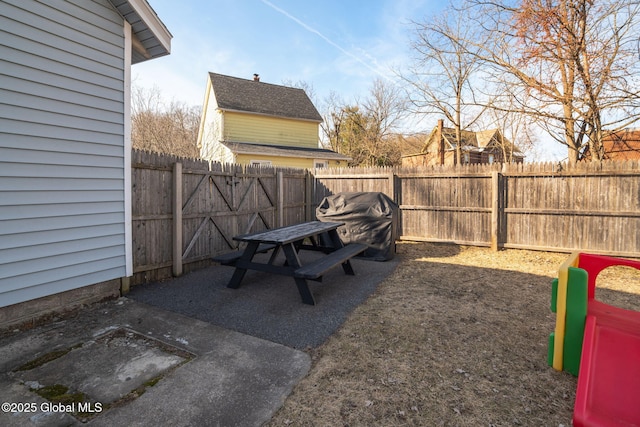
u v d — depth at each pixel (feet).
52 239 10.97
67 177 11.31
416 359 8.70
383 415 6.61
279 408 6.78
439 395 7.23
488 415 6.62
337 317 11.34
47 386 7.42
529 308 12.22
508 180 22.40
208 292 13.78
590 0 22.00
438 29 34.32
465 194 23.77
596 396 6.03
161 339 9.70
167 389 7.35
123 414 6.53
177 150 56.80
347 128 80.07
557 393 7.34
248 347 9.27
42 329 10.29
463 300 13.05
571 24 22.81
